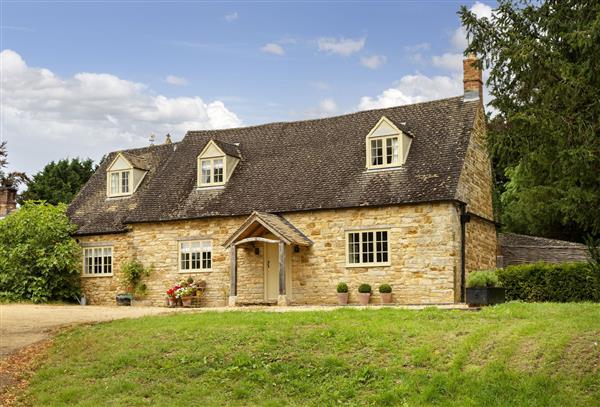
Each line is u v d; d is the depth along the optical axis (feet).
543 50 43.57
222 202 91.50
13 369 47.24
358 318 52.85
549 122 42.42
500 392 37.09
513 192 127.24
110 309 76.48
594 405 34.63
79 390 43.06
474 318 50.31
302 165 92.17
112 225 100.01
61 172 167.73
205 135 106.83
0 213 123.54
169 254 93.35
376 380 41.04
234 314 58.95
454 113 88.12
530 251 95.35
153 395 42.16
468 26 47.78
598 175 44.27
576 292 67.05
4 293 96.37
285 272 84.43
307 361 44.37
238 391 41.45
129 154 108.99
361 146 90.17
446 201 76.33
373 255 80.12
